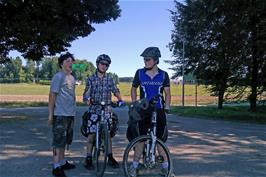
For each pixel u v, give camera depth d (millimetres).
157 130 7062
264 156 9523
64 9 17766
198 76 28078
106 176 7285
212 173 7637
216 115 23953
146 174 6852
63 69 7465
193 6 25766
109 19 20203
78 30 19812
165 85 7137
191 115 23906
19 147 10117
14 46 19719
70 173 7496
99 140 7410
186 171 7770
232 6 20703
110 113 7801
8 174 7352
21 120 16844
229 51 22172
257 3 19469
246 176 7453
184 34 29938
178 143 11398
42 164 8188
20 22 17234
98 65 7887
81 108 28172
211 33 24141
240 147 10883
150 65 7098
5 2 16531
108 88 7879
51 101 7363
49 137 11891
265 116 23188
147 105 6848
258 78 23312
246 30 20906
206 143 11500
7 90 66438
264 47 20672
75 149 9984
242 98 25844
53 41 20125
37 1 16906
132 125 7039
